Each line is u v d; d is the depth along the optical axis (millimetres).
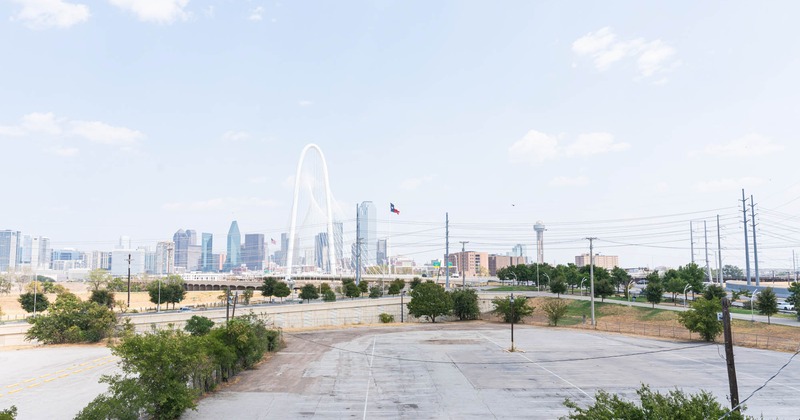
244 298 139625
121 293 168750
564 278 144000
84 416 24250
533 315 116750
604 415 17016
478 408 34750
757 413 32781
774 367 49312
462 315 118375
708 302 70750
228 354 44125
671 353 59594
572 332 85062
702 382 42562
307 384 43188
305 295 124312
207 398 37781
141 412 30719
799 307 83062
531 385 42219
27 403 35594
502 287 183375
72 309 70750
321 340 76188
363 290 154875
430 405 35688
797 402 35594
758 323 80000
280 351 64188
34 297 107438
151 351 30406
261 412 33719
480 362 54469
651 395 17953
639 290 170625
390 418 32281
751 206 176750
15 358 56375
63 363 52594
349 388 41531
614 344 68688
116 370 48031
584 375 46344
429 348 66188
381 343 71938
